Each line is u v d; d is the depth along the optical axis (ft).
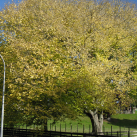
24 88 34.24
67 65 35.32
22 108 37.32
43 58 36.01
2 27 42.55
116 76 38.91
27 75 33.76
